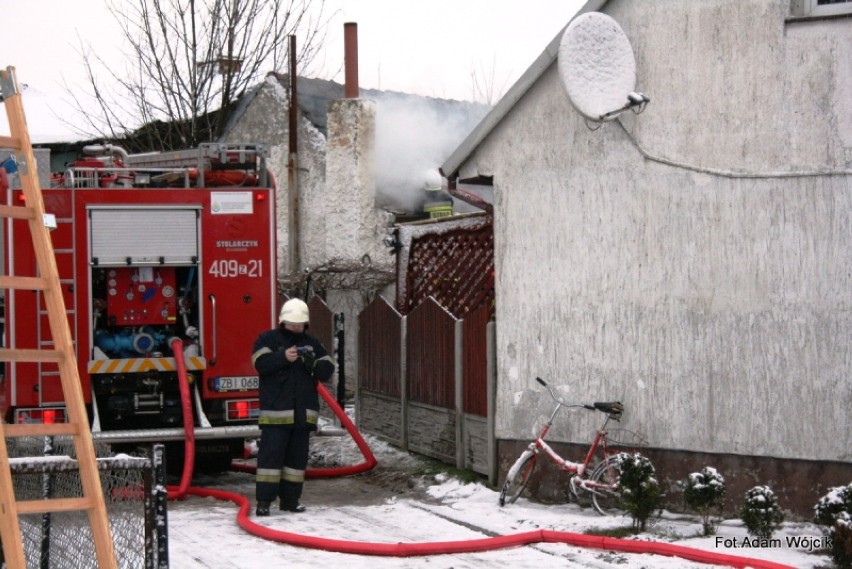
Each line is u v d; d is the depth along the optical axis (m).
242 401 11.53
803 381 8.79
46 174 11.21
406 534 9.03
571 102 9.17
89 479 5.18
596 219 9.80
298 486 10.15
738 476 9.06
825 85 8.73
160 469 5.42
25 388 10.77
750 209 9.01
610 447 9.69
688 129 9.29
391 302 19.22
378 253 21.33
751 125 9.01
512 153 10.38
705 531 8.62
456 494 10.72
